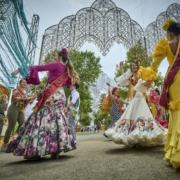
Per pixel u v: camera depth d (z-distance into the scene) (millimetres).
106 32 7309
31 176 1415
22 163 2029
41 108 2285
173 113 1607
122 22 7445
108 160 1910
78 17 7176
